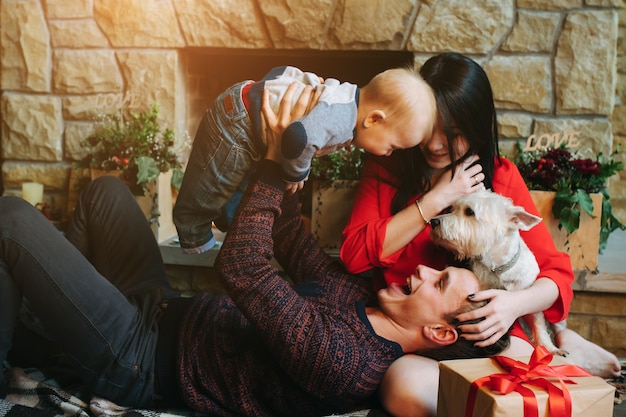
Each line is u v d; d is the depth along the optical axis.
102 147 2.74
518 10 2.63
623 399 1.83
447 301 1.50
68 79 2.88
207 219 1.64
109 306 1.52
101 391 1.54
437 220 1.59
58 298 1.47
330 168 2.40
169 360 1.57
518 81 2.67
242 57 3.04
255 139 1.53
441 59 1.67
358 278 1.80
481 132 1.63
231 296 1.47
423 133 1.48
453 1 2.64
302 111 1.43
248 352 1.54
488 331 1.47
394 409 1.50
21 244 1.46
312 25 2.71
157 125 2.73
